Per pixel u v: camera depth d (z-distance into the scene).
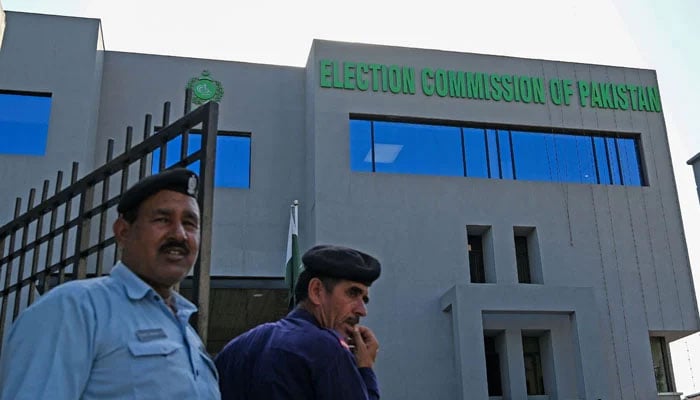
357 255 3.28
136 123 18.67
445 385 17.17
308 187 18.92
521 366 17.30
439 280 18.16
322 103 18.88
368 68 19.44
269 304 19.44
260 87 19.81
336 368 2.87
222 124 19.20
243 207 18.62
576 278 18.89
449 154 19.47
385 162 19.02
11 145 17.30
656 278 19.25
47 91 17.67
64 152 17.27
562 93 20.45
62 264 4.27
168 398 2.16
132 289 2.34
